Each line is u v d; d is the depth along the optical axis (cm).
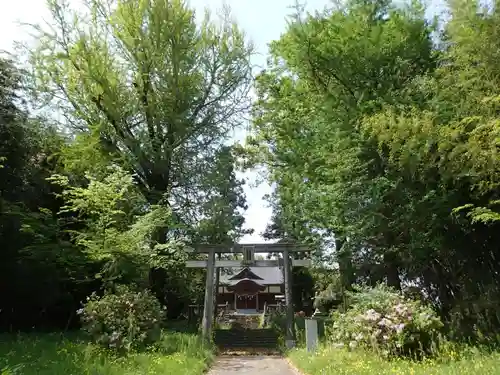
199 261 2161
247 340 2238
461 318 1213
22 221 1747
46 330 1920
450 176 1079
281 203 2236
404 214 1280
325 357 1115
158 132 2294
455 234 1248
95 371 906
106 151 2177
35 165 2081
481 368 787
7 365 887
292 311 2017
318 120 1545
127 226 1727
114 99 2161
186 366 1171
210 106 2403
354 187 1384
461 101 1048
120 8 2188
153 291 2320
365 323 1092
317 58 1541
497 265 1224
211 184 2336
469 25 1000
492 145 894
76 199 1688
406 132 1101
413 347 1027
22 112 1984
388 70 1480
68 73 2144
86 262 1767
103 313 1359
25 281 1803
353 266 1550
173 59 2211
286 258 2108
